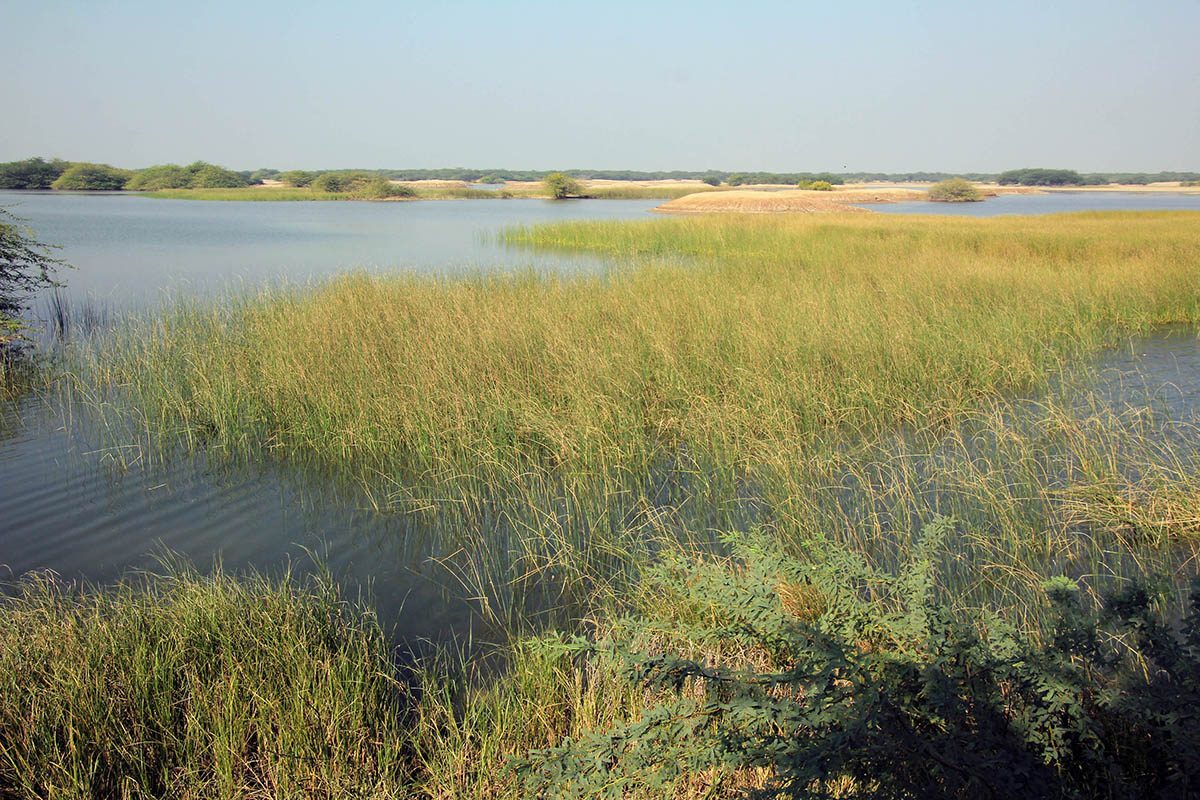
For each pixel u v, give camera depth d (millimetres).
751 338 10406
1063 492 6363
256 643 4406
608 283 15805
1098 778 2754
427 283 15195
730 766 2801
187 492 7574
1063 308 13055
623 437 7820
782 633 3104
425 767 3746
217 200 98188
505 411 8367
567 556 6012
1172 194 150250
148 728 3895
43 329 14398
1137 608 2986
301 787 3594
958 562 5602
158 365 10758
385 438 8367
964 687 2754
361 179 108500
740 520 6480
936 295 13695
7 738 3738
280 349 10555
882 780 2500
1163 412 8430
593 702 3896
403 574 5926
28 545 6457
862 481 6832
